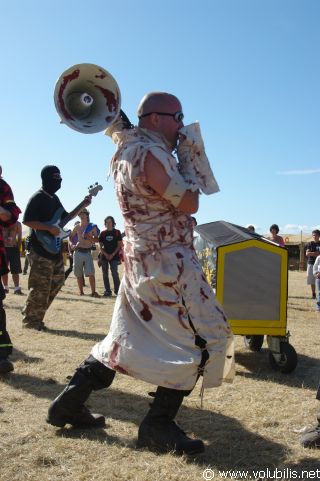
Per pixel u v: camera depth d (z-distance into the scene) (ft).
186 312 10.09
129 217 10.38
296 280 74.74
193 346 10.02
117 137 10.93
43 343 21.20
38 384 15.33
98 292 44.65
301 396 14.90
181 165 10.36
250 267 17.65
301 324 28.91
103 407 13.38
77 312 30.68
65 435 11.32
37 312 24.04
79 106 10.61
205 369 10.10
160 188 9.87
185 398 14.40
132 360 10.16
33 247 23.75
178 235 10.24
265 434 11.89
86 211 40.37
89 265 40.29
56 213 23.62
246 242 17.63
